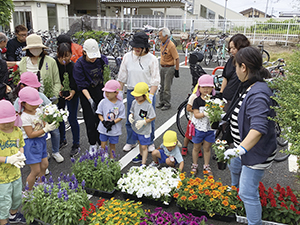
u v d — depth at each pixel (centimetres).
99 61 425
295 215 284
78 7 3391
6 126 267
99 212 285
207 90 373
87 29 1848
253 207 254
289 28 1814
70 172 409
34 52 409
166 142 373
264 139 238
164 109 695
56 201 289
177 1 2873
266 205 292
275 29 1859
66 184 313
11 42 554
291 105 251
